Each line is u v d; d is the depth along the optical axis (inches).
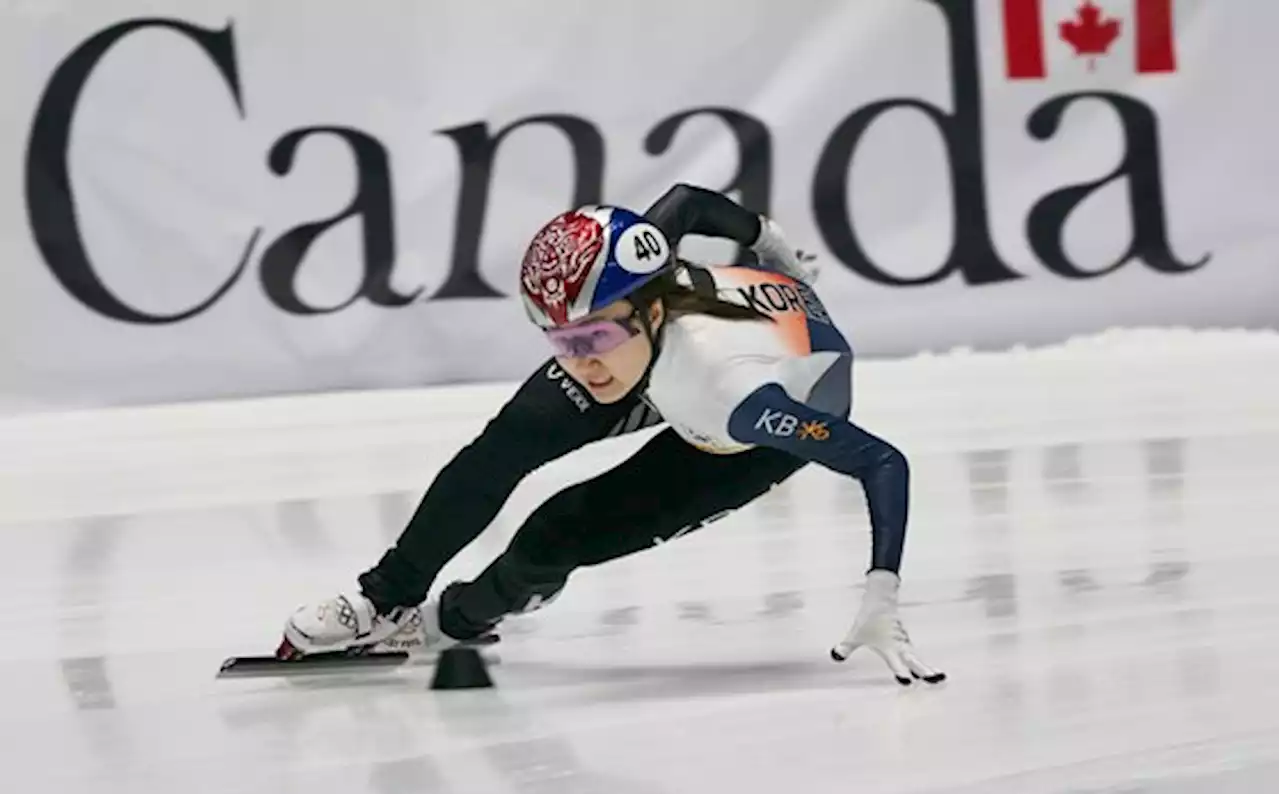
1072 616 308.5
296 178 639.8
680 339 248.1
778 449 261.6
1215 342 701.3
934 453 485.4
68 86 616.4
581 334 243.6
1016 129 700.0
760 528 393.1
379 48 641.6
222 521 423.8
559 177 665.0
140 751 243.8
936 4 686.5
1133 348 695.7
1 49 609.9
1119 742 234.5
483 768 230.4
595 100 663.8
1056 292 709.3
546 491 450.0
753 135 678.5
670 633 305.7
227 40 628.4
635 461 276.2
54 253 621.9
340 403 623.8
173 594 349.4
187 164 629.9
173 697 273.1
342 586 353.1
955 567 350.3
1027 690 261.1
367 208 647.1
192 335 636.7
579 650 295.3
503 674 280.7
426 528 274.2
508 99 655.1
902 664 258.7
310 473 486.3
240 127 633.0
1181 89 711.1
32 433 581.0
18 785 229.9
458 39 649.0
